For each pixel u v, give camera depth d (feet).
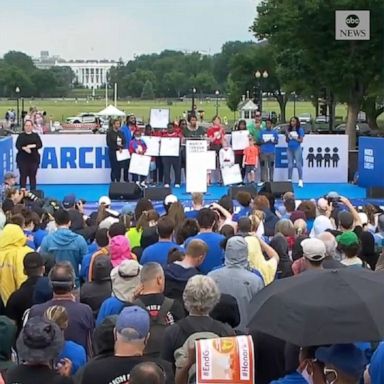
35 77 572.92
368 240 33.14
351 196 83.46
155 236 34.50
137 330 17.30
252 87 260.21
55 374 16.81
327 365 14.98
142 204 42.11
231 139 86.28
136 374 14.06
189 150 79.61
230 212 44.73
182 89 534.37
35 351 16.63
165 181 86.12
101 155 92.07
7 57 584.40
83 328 23.13
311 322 15.96
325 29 140.05
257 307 17.06
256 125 87.56
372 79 144.66
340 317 16.02
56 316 20.25
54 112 413.59
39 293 25.76
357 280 17.12
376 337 15.78
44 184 91.71
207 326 19.56
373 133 165.27
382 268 26.78
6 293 31.30
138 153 84.89
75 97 594.65
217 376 15.34
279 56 167.43
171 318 21.61
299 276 17.54
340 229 35.70
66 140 91.56
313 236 34.35
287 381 15.47
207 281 19.88
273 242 32.78
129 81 553.23
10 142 88.94
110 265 27.53
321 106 243.40
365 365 16.02
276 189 72.38
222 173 85.92
